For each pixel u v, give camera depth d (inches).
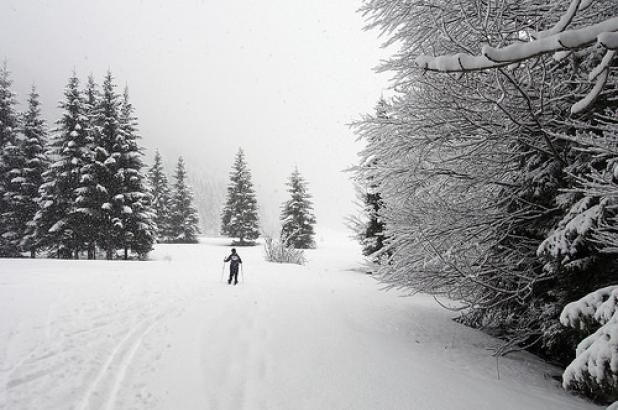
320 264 982.4
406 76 257.6
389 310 373.1
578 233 189.9
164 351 207.6
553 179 234.5
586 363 124.9
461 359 237.1
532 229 256.4
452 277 260.8
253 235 1806.1
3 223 996.6
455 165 248.7
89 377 170.2
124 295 349.7
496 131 226.4
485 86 221.0
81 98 1024.9
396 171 249.6
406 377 191.9
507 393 185.0
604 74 90.5
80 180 943.0
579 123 188.7
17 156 1026.1
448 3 214.8
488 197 256.4
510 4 203.3
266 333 252.7
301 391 168.7
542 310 247.3
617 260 194.5
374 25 255.1
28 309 269.4
